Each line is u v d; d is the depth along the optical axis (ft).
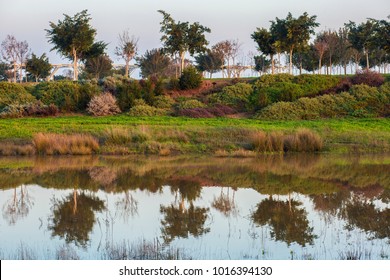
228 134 141.18
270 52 248.11
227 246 44.45
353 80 220.43
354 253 41.75
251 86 219.00
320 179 85.40
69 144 127.24
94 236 48.39
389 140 137.28
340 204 64.34
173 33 240.32
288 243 45.52
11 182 82.74
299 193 72.59
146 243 45.21
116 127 143.23
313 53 283.59
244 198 68.80
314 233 49.19
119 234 49.16
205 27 246.27
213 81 235.61
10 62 320.91
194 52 248.93
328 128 155.63
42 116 192.65
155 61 309.83
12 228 52.08
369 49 261.85
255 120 179.83
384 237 47.55
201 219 56.03
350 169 98.07
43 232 50.26
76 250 43.34
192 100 205.57
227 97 209.97
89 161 112.06
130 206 63.46
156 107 202.80
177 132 139.74
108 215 58.13
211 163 107.86
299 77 222.48
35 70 301.84
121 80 226.99
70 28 242.37
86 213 59.36
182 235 48.65
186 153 127.85
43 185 80.02
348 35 260.01
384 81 217.36
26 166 102.78
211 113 193.16
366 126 163.32
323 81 219.20
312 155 123.34
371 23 249.55
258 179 85.61
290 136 131.54
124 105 199.82
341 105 194.18
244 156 120.88
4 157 119.85
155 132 140.26
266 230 50.55
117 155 124.77
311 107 192.13
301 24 233.55
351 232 49.57
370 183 81.41
